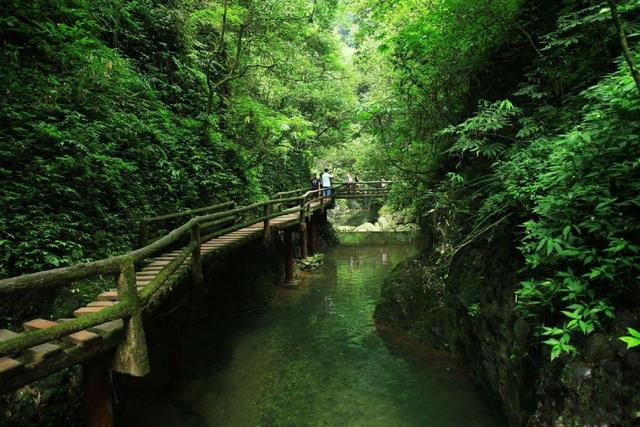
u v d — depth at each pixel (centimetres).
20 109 512
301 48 1598
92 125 596
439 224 711
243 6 1114
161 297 420
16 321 376
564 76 442
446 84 632
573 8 463
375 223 2517
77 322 262
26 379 246
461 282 571
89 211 528
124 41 883
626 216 262
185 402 521
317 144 1836
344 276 1288
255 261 1027
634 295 256
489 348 466
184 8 1054
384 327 780
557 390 292
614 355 253
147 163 701
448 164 713
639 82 228
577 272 301
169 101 952
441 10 565
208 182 855
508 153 452
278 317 877
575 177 290
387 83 1360
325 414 492
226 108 1182
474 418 466
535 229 298
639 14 388
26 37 596
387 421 471
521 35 557
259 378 591
